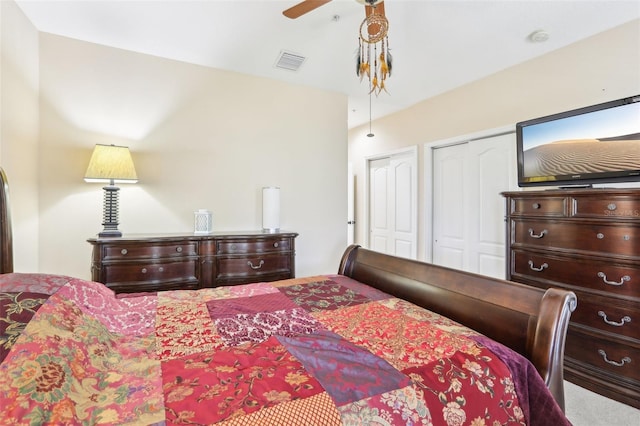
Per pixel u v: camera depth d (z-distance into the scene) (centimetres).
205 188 308
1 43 200
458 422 85
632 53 230
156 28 244
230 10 223
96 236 264
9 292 95
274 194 312
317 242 367
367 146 497
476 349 106
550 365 105
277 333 120
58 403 70
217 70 312
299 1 213
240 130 323
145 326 124
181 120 297
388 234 466
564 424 95
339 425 74
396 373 92
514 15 226
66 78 255
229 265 268
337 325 127
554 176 236
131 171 248
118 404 75
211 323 127
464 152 362
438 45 267
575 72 260
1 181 124
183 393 80
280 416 73
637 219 182
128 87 276
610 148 207
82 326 100
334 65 305
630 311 184
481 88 333
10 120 211
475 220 349
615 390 188
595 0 208
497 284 132
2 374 68
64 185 255
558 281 217
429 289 156
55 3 214
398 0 210
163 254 243
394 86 354
